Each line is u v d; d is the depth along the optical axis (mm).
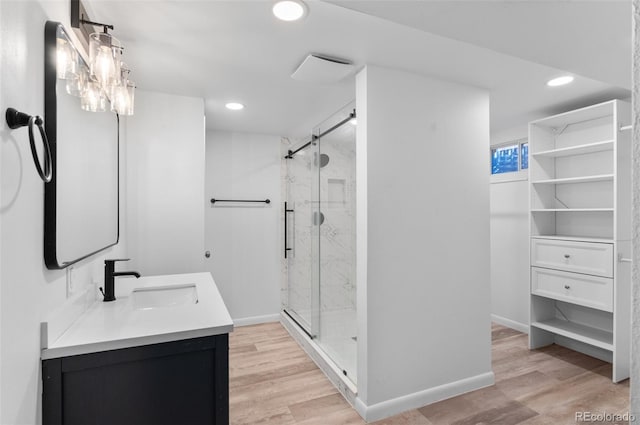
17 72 943
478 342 2467
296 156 3789
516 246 3625
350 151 2475
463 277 2418
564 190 3221
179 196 2572
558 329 2980
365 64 2115
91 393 1174
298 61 2076
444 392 2316
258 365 2865
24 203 984
